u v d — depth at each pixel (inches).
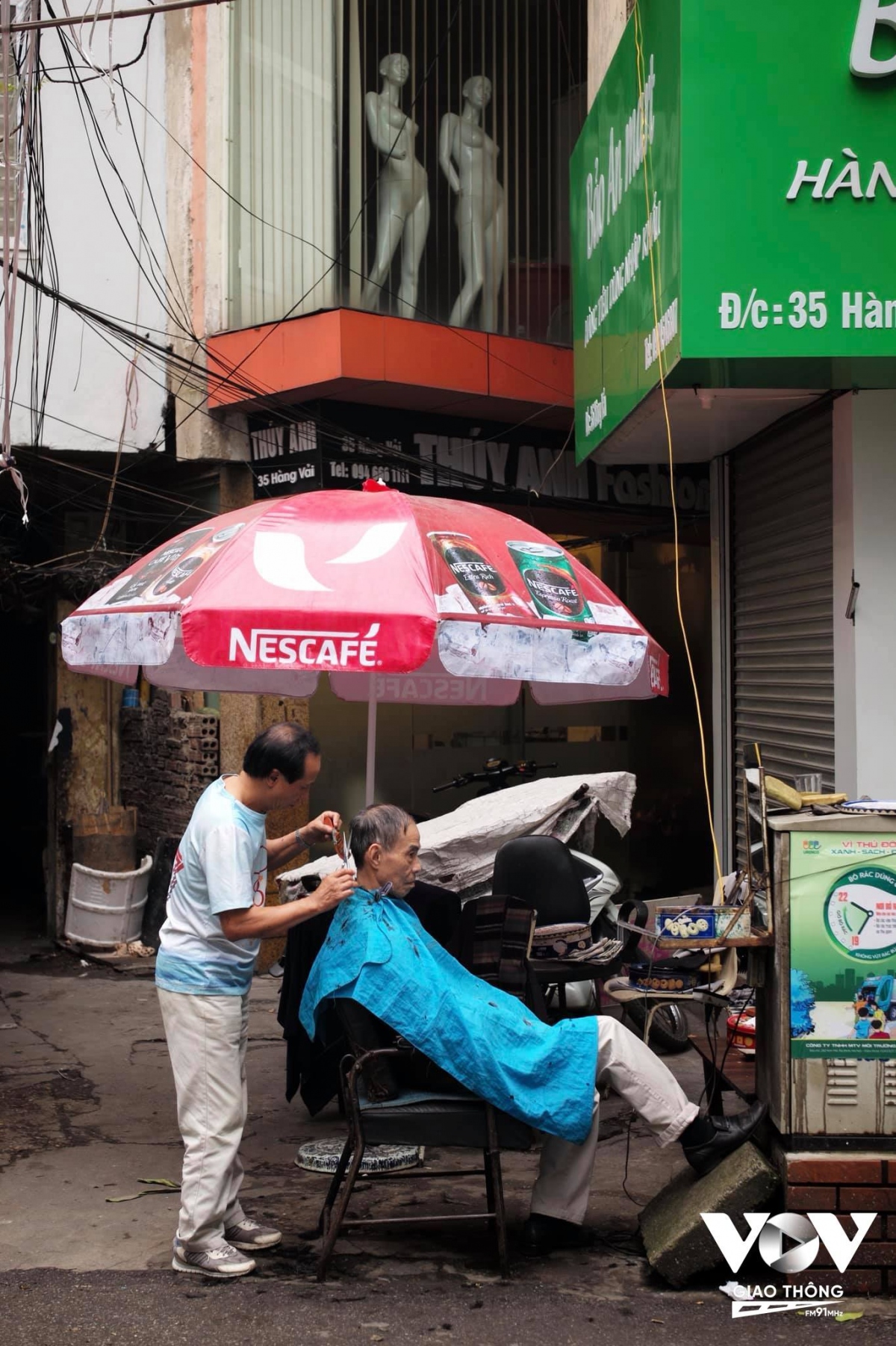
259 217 374.3
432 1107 149.6
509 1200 173.5
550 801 262.8
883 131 194.9
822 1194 143.2
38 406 355.9
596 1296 142.0
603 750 455.8
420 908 199.5
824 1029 146.5
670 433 240.8
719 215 196.5
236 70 374.0
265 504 182.1
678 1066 241.4
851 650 224.8
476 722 423.8
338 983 150.2
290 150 374.6
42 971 348.2
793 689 261.7
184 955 148.8
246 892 146.4
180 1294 142.4
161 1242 158.9
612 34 295.1
